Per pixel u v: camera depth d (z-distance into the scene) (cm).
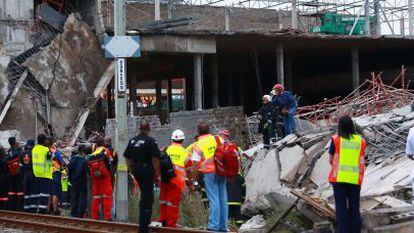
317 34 3644
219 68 4594
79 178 1598
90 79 3116
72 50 3073
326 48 4178
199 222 1453
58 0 3619
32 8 3216
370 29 4619
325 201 1212
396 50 4491
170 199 1266
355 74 4094
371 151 1622
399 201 1185
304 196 1222
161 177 1235
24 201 1719
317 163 1564
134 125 2573
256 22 5453
